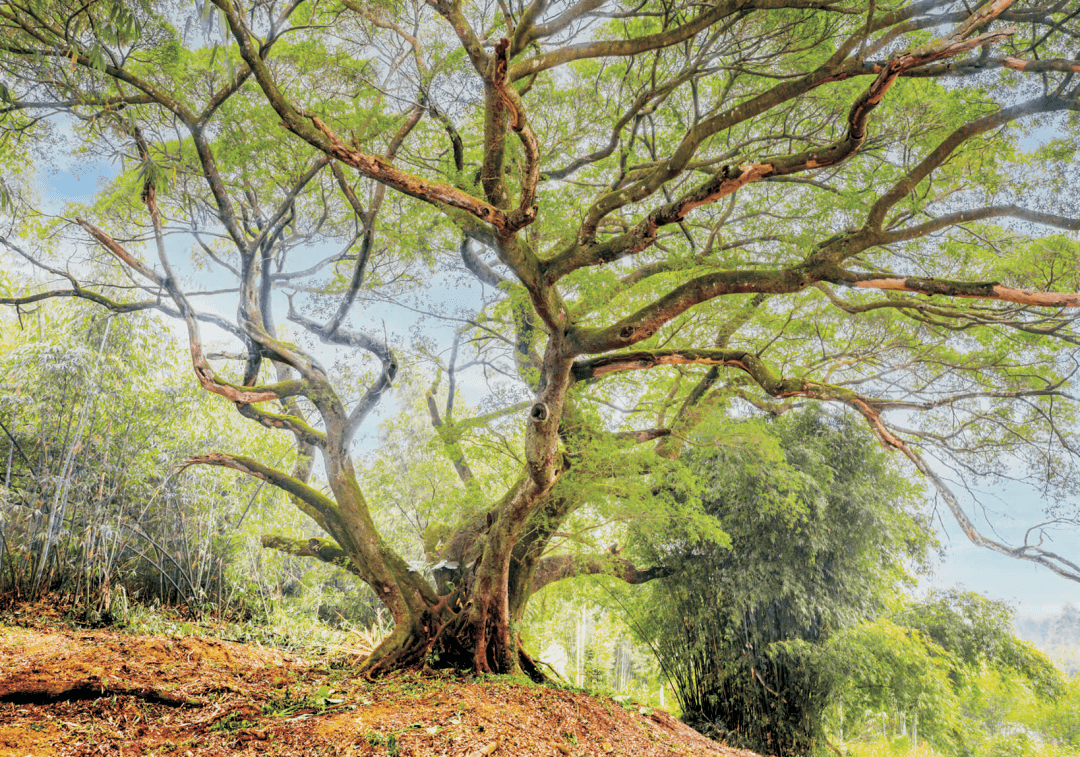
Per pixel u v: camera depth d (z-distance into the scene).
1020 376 9.91
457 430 9.88
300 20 9.08
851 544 12.01
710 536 10.19
